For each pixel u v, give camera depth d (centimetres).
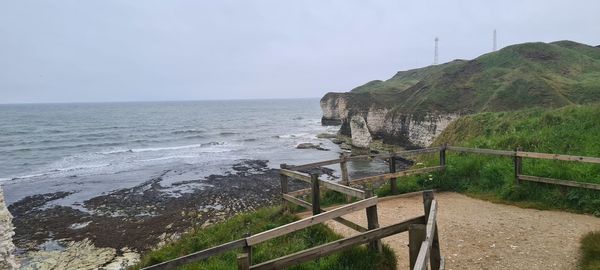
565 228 794
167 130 8556
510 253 691
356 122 5862
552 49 6150
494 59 6288
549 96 4056
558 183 966
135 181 3412
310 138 7006
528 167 1107
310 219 564
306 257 542
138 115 14612
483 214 929
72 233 2058
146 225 2148
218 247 517
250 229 959
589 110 1555
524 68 5206
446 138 2561
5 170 4025
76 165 4306
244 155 4988
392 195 1188
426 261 378
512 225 834
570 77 5122
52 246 1872
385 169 3731
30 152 5338
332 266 623
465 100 4966
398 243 764
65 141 6519
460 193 1161
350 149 5522
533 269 626
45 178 3581
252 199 2666
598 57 6391
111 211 2478
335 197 1162
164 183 3300
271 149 5572
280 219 970
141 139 6869
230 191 2934
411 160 4062
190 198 2755
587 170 1003
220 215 2278
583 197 917
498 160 1228
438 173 1253
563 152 1238
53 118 12550
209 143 6341
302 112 17775
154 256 956
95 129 8669
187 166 4147
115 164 4338
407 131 5256
